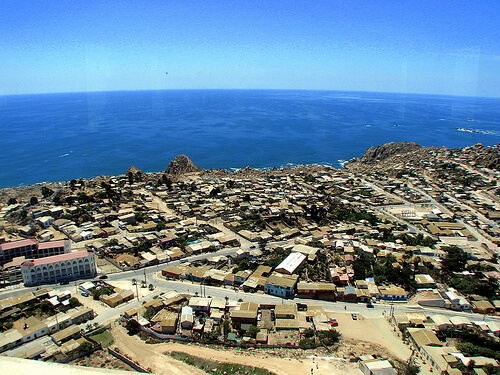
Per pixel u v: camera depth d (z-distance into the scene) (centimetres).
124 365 7469
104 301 10031
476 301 10225
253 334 8650
